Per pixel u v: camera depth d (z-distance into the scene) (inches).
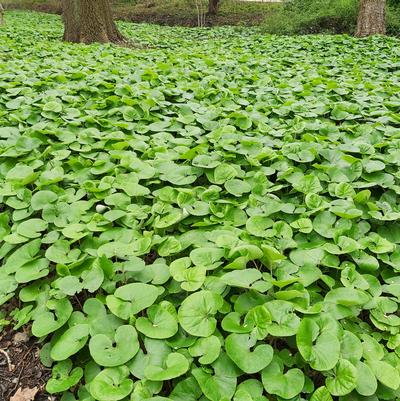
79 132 158.7
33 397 81.0
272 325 76.7
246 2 899.4
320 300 89.4
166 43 493.0
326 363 70.7
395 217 109.2
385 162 135.8
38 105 171.8
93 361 79.4
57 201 114.8
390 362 79.0
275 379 71.2
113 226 109.4
